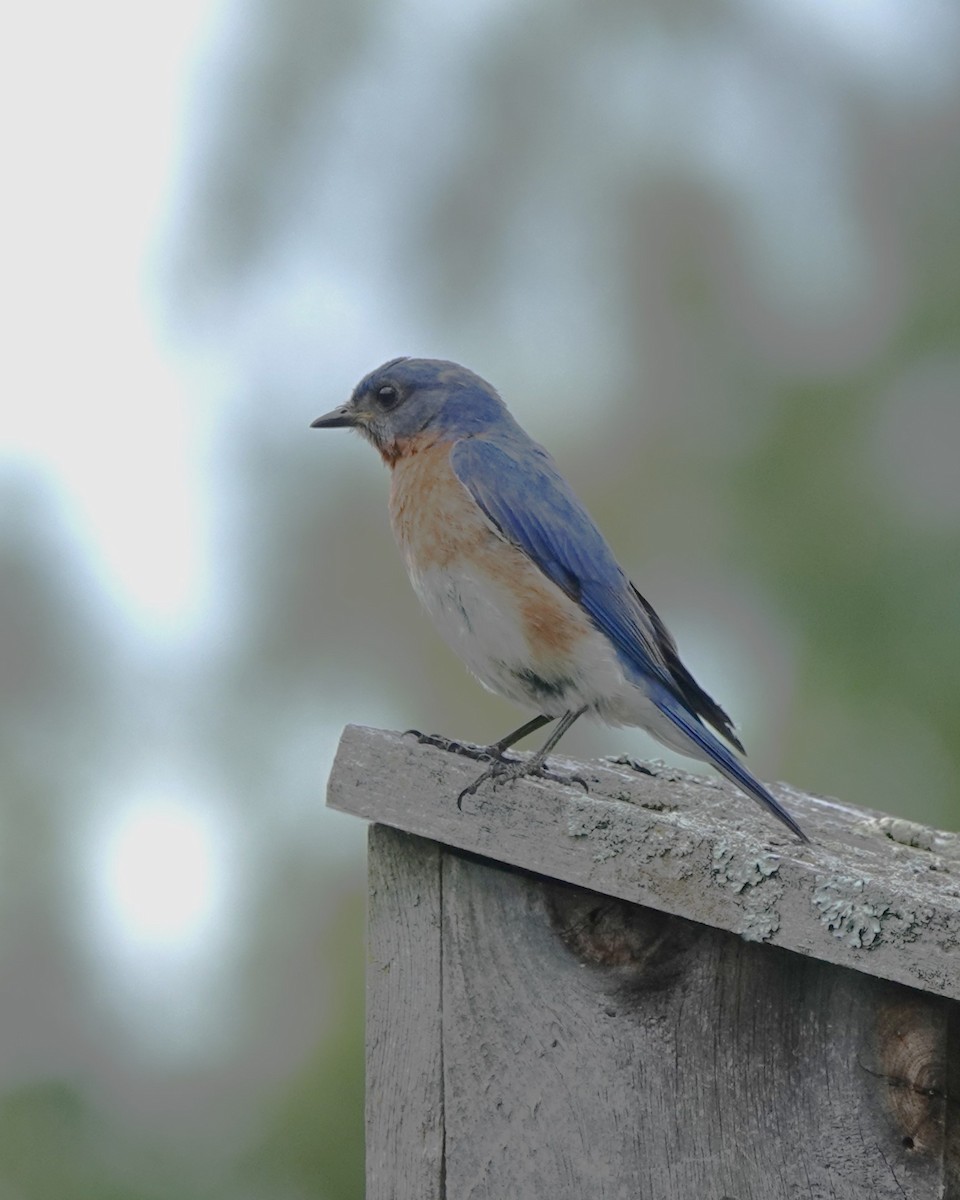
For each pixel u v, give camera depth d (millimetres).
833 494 13000
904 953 6285
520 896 7297
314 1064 12047
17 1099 12125
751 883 6598
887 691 12609
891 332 13234
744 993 6863
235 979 12602
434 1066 7395
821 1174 6691
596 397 14273
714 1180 6887
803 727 12766
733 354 13750
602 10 14742
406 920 7480
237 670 14305
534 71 14875
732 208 14133
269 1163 11758
